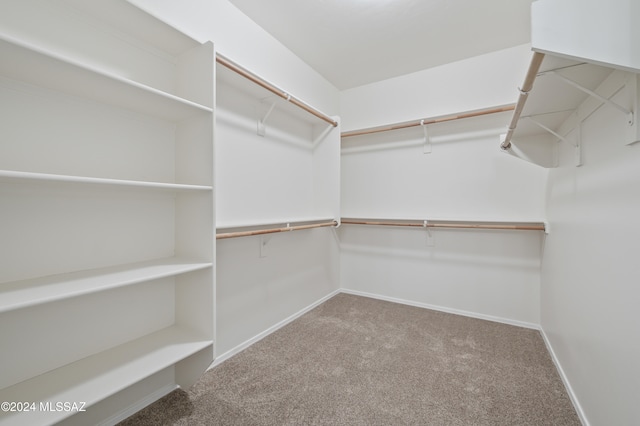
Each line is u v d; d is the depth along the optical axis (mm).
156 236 1445
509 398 1479
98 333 1240
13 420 850
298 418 1341
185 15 1573
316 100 2762
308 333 2250
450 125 2666
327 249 3076
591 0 765
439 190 2730
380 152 3031
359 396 1494
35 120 1068
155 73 1422
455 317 2592
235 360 1854
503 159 2461
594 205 1278
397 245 2982
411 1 1824
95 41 1217
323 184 2717
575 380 1437
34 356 1066
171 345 1308
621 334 1006
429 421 1322
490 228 2359
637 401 893
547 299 2111
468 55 2486
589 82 1143
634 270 936
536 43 801
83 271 1181
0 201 997
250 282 2082
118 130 1298
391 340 2125
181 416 1356
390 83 2928
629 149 990
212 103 1346
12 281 1021
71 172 1157
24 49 812
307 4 1847
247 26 1968
